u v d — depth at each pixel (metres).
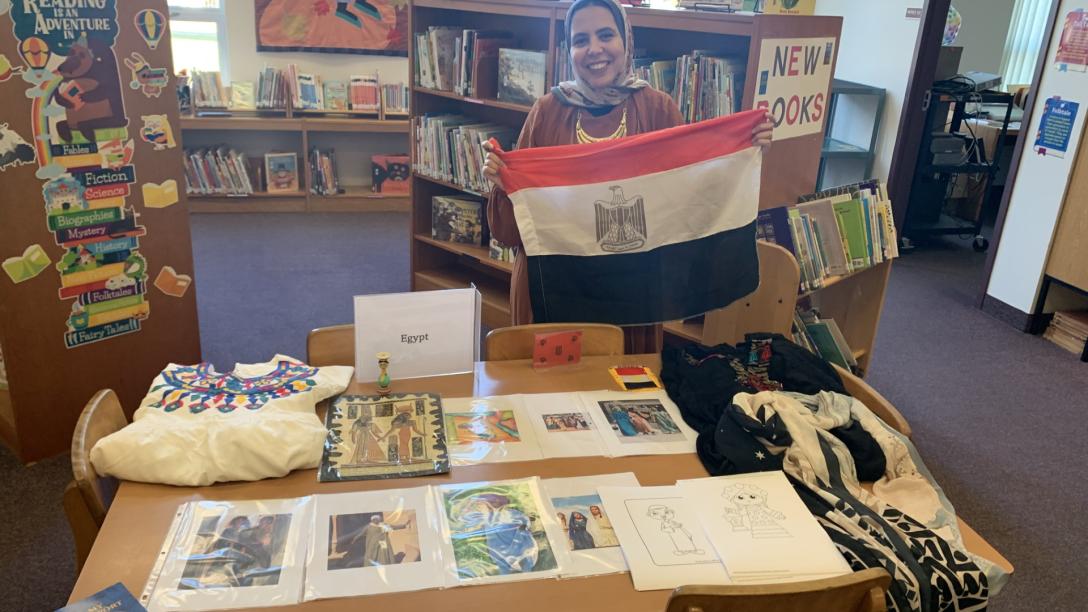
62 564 2.39
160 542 1.38
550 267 2.30
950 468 3.11
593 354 2.19
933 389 3.75
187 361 3.16
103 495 1.54
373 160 6.22
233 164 5.87
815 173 3.23
